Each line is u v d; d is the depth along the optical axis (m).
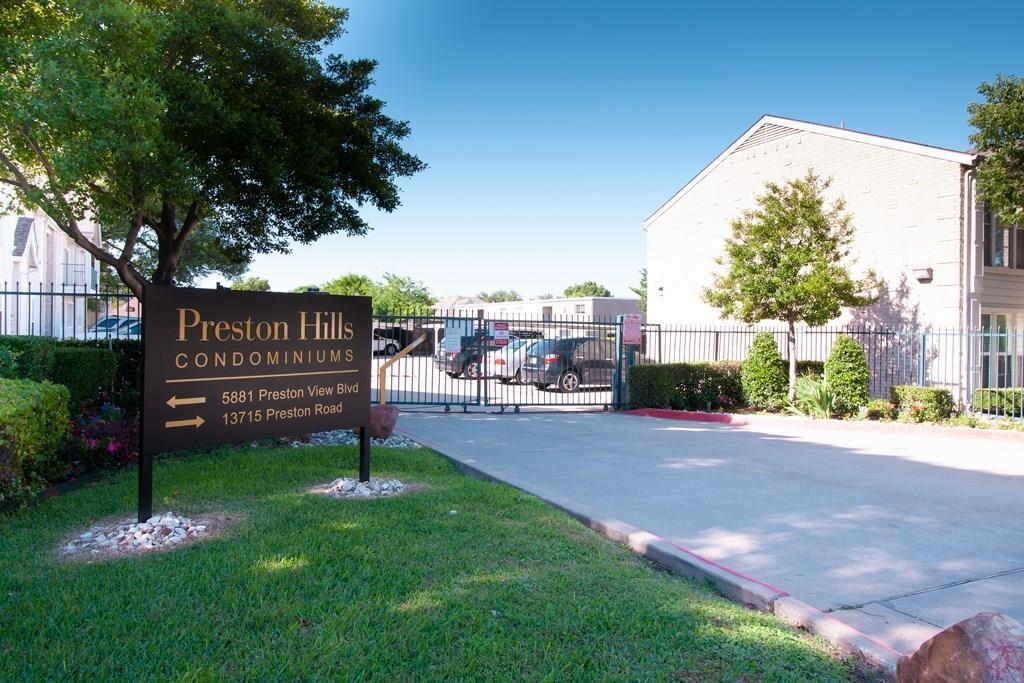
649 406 15.95
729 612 4.05
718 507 6.74
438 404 16.39
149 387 5.12
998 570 5.05
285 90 10.37
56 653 3.21
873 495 7.36
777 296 15.15
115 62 8.04
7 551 4.61
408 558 4.62
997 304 16.81
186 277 35.28
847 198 17.81
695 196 22.39
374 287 55.84
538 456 9.58
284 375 6.07
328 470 7.45
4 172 9.40
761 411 15.88
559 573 4.50
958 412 13.92
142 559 4.49
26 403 5.67
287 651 3.29
